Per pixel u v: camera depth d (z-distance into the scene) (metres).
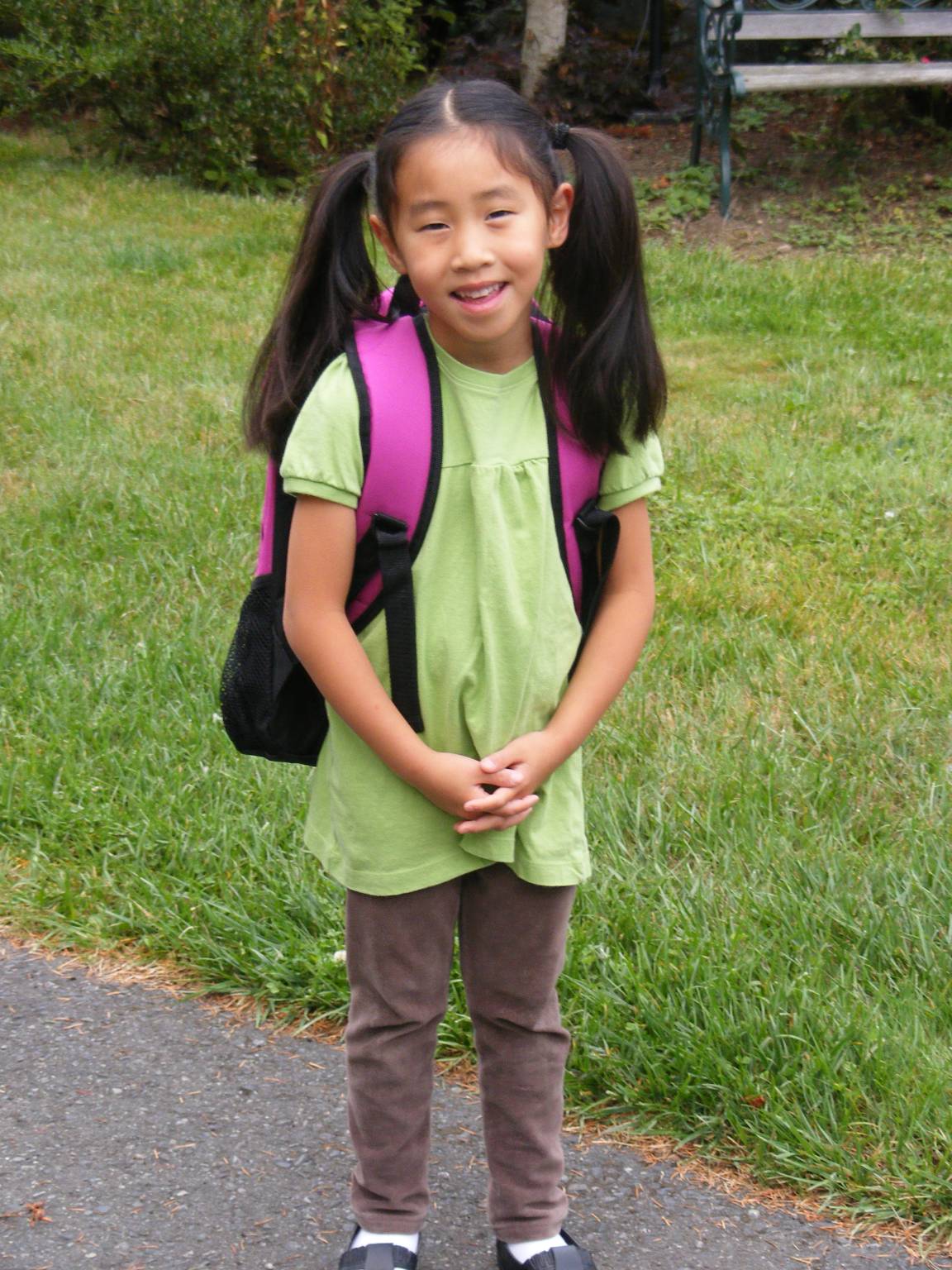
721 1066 2.46
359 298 1.88
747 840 3.13
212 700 3.73
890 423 5.91
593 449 1.89
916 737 3.63
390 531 1.81
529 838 1.94
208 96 10.13
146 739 3.56
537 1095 2.06
